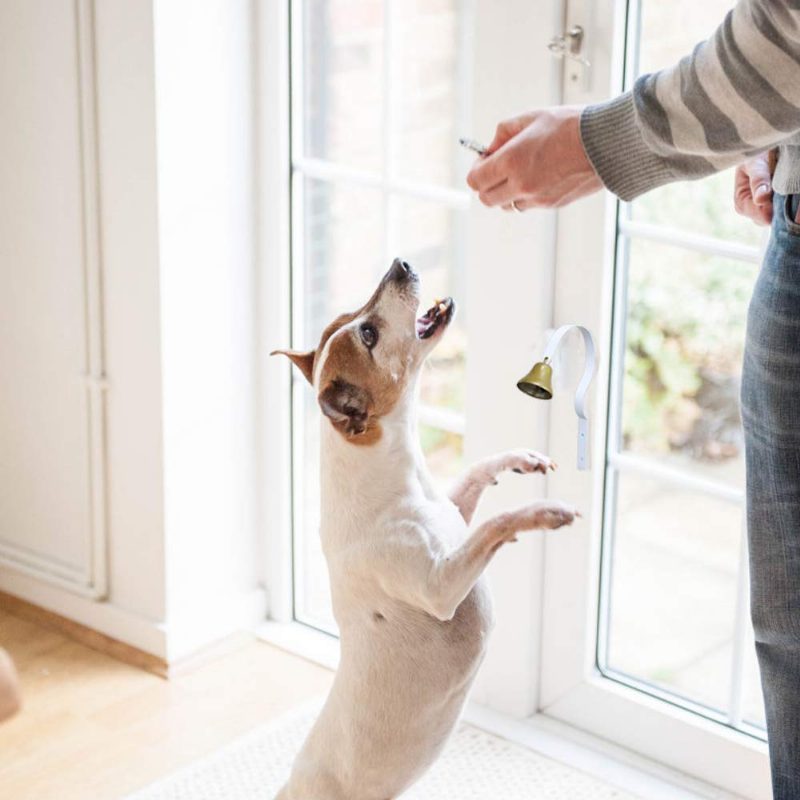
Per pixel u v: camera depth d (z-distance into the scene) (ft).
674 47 8.65
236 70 8.33
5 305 9.11
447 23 13.09
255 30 8.36
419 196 8.07
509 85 7.27
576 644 7.89
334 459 5.54
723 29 4.54
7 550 9.50
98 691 8.48
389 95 8.09
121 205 8.26
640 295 10.39
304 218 8.75
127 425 8.59
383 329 5.40
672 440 10.76
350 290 13.08
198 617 8.83
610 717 7.86
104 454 8.74
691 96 4.64
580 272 7.31
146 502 8.62
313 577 9.78
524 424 7.64
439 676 5.58
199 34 8.09
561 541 7.77
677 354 10.49
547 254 7.36
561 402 7.54
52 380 8.96
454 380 13.15
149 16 7.84
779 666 5.57
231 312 8.64
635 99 4.79
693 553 9.76
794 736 5.59
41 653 8.89
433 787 7.47
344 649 5.74
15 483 9.43
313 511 10.22
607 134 4.91
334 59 12.99
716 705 7.93
